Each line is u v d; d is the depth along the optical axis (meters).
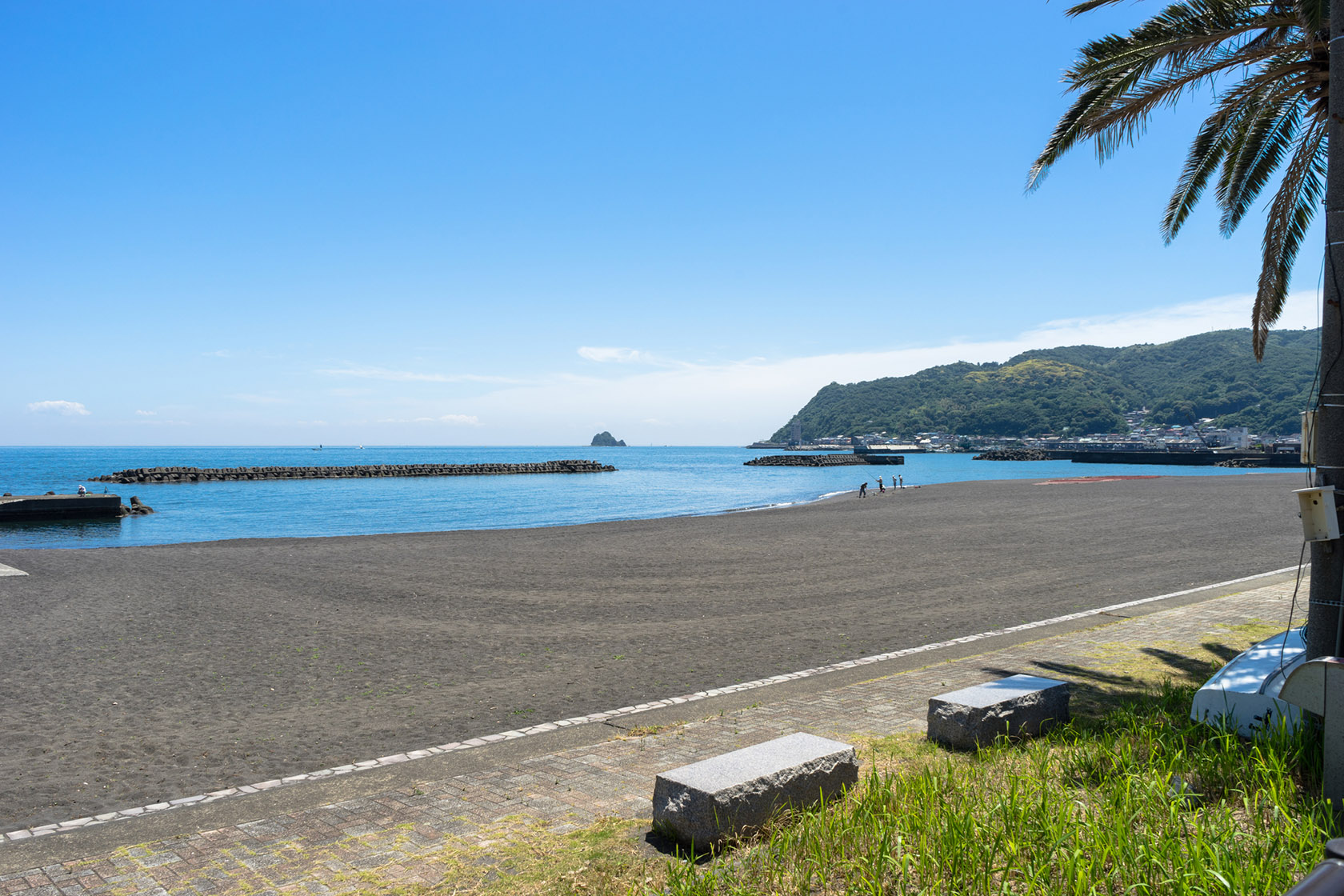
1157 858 3.31
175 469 85.19
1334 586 5.09
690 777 3.95
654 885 3.44
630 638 10.20
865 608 12.09
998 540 21.05
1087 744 5.04
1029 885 3.19
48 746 6.21
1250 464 103.81
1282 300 11.60
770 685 7.70
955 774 4.63
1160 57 8.89
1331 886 1.61
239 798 5.04
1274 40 8.67
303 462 187.25
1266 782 4.14
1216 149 11.16
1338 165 5.04
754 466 140.50
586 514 41.03
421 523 36.25
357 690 7.83
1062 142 9.66
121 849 4.18
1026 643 8.96
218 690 7.84
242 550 20.08
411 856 3.88
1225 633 9.19
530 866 3.71
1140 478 58.91
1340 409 5.03
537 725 6.63
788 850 3.61
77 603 12.66
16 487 66.62
